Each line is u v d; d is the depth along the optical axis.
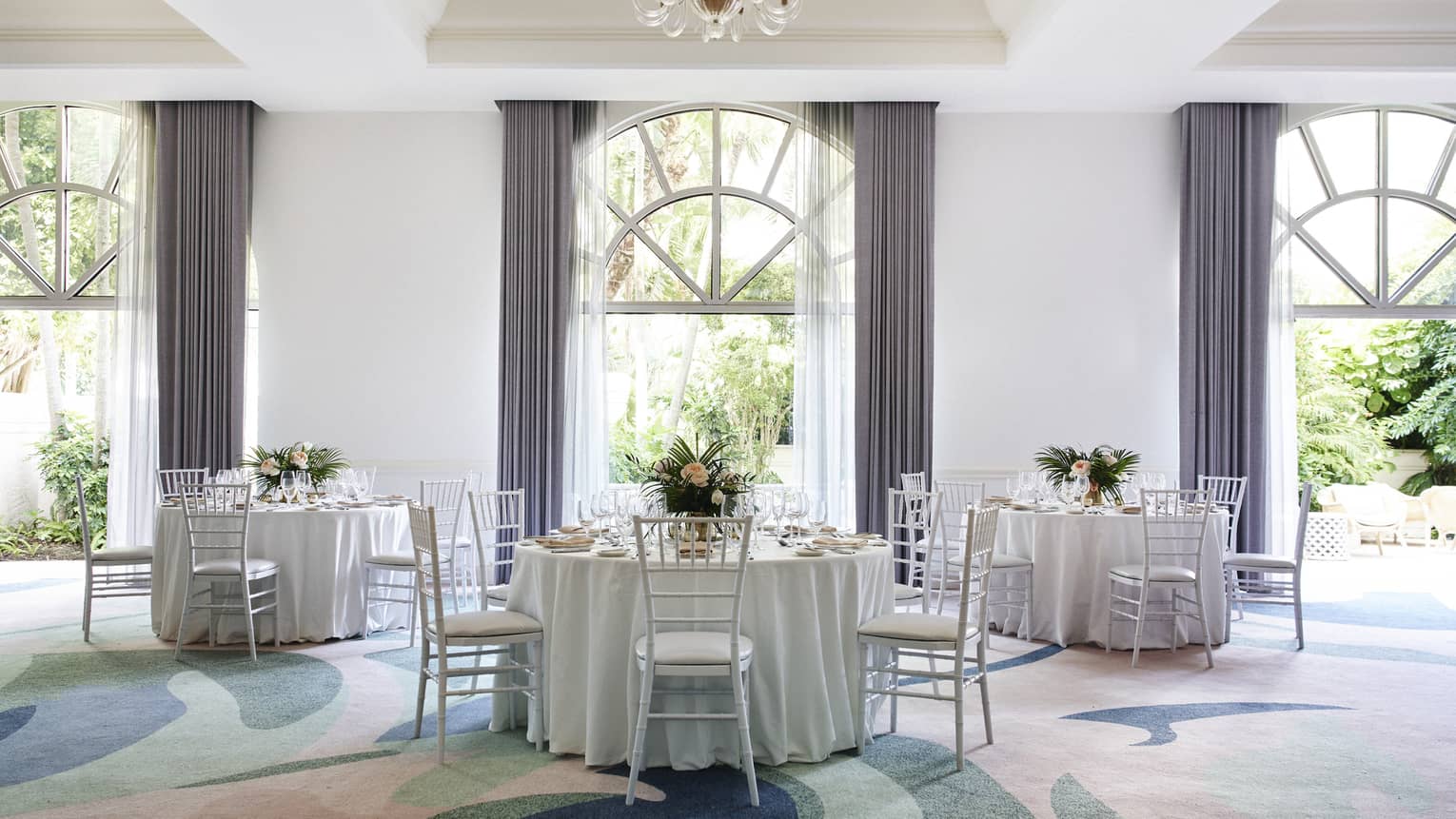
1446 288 8.02
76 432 10.09
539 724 3.74
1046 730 4.03
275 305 7.84
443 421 7.84
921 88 7.38
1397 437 12.04
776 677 3.54
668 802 3.21
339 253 7.87
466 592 6.79
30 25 6.81
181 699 4.43
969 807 3.18
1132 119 7.94
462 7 6.77
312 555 5.57
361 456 7.82
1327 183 8.04
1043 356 7.88
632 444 8.24
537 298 7.65
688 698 3.50
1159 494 5.77
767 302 8.05
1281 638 5.90
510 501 7.57
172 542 5.62
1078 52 6.61
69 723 4.07
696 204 8.10
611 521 4.18
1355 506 10.09
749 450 8.36
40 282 8.04
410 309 7.87
